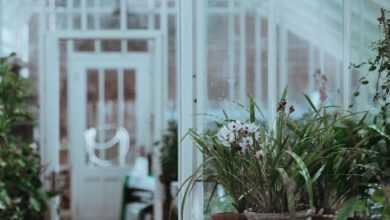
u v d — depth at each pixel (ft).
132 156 23.99
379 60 11.75
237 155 9.70
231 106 13.19
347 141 9.89
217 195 11.46
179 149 11.16
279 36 13.37
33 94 21.17
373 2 12.37
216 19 15.66
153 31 20.56
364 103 11.85
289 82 17.99
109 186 23.88
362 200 9.53
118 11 20.74
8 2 18.93
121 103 23.59
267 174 9.46
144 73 23.47
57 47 20.85
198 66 11.25
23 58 21.08
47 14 20.75
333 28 14.76
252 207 9.82
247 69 15.56
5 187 15.69
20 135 20.21
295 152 9.56
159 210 19.70
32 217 17.13
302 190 9.53
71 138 23.50
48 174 20.38
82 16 20.86
